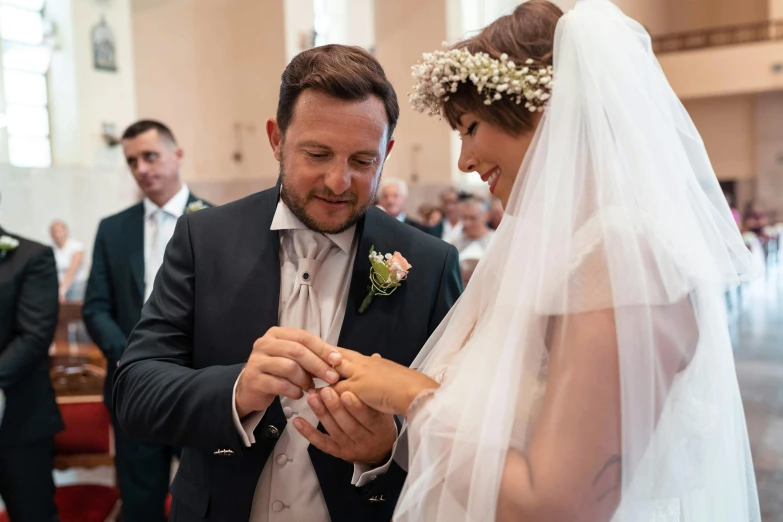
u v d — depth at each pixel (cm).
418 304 135
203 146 912
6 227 604
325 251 136
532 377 93
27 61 646
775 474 370
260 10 901
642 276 88
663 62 1447
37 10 657
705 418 102
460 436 93
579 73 98
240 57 923
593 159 96
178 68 886
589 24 100
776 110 1502
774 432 437
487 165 108
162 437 121
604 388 85
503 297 98
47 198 640
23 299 261
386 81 121
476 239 477
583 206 96
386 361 110
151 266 286
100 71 702
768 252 1318
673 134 110
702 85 1416
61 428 276
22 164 627
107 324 279
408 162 1178
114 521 306
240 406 113
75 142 676
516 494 86
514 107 100
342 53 120
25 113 644
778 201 1521
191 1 891
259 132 922
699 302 99
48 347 265
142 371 125
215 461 127
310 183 120
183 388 117
